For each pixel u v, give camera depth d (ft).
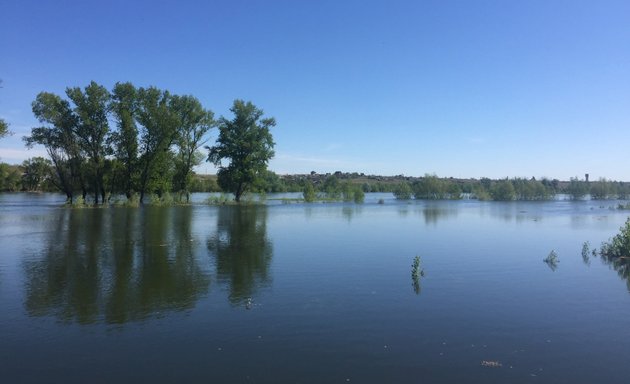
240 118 249.14
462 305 47.26
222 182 257.96
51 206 199.00
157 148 213.87
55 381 30.04
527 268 66.23
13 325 40.73
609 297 50.62
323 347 35.70
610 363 33.06
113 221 131.13
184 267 65.57
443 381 30.07
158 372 31.32
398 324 41.16
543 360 33.53
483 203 270.67
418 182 362.12
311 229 116.88
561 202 288.51
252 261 70.44
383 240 95.76
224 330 39.45
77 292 51.60
